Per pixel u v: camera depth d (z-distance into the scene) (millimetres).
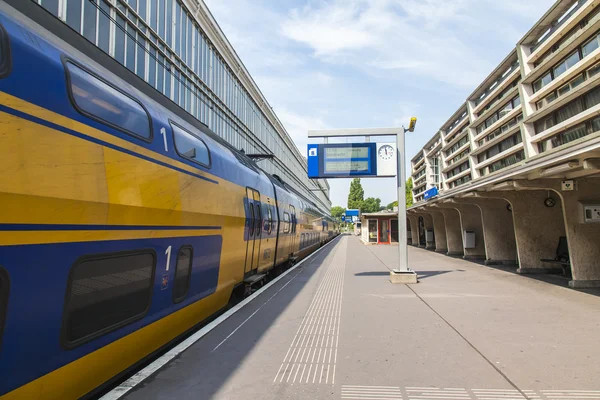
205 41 21312
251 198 9023
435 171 98625
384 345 5297
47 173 2916
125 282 4008
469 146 69312
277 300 8469
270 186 11961
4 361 2609
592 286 9555
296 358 4797
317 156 11797
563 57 40656
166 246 4863
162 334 5082
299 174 54719
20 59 2824
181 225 5250
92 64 3902
